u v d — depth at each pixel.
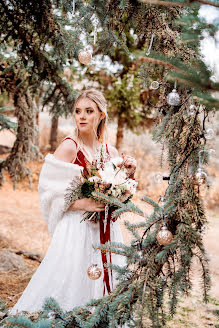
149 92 6.89
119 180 1.87
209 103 1.05
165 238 1.23
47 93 3.82
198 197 1.37
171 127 1.47
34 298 1.90
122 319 1.32
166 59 1.15
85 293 1.94
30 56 3.13
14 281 3.42
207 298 1.35
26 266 3.90
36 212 7.44
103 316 1.35
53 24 2.57
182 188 1.35
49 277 1.91
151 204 1.32
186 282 1.34
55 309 1.40
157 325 1.30
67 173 1.91
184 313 2.92
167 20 1.60
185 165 1.39
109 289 1.92
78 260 1.92
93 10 1.68
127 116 7.85
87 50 1.82
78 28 1.77
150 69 1.71
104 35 1.88
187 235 1.27
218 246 4.87
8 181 9.91
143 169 7.55
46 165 1.97
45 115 15.55
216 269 3.99
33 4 2.55
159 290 1.36
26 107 4.18
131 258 1.35
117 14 1.69
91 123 2.10
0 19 2.90
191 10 1.51
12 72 3.87
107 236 1.96
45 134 13.85
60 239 1.96
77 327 1.38
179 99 1.35
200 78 1.05
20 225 6.27
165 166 1.57
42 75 3.46
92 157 2.11
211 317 2.89
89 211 1.92
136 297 1.32
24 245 5.04
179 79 1.08
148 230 1.42
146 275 1.32
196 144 1.38
